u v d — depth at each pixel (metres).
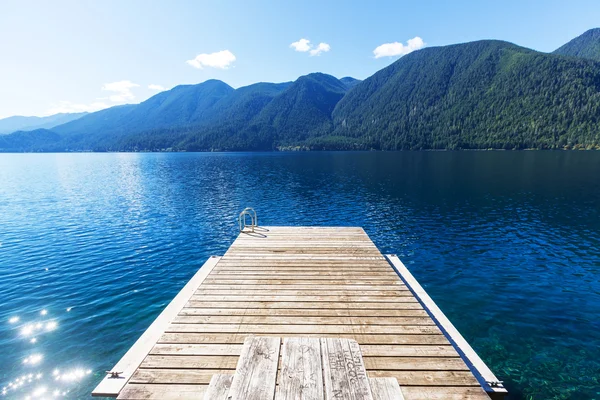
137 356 6.59
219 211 30.03
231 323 6.56
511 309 11.98
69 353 9.47
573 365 8.95
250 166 86.50
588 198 32.25
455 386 4.76
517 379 8.52
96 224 25.12
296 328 6.37
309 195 38.19
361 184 46.69
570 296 12.95
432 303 9.20
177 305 8.98
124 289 13.63
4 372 8.70
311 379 2.24
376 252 11.52
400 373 5.04
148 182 53.97
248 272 9.55
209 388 2.35
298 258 10.88
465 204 31.06
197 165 95.81
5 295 13.02
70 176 67.88
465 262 16.69
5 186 50.62
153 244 20.00
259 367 2.43
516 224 23.75
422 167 71.94
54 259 17.28
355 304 7.41
